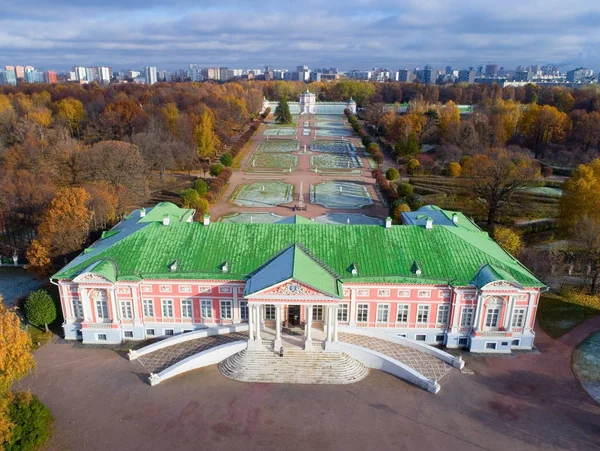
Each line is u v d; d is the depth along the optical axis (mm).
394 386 67625
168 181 174375
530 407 64000
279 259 75125
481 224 131750
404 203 137125
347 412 62375
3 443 52750
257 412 62156
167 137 191250
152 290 75875
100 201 107500
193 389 66375
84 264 77062
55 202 95312
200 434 58406
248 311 71875
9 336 53500
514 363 73375
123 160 131500
